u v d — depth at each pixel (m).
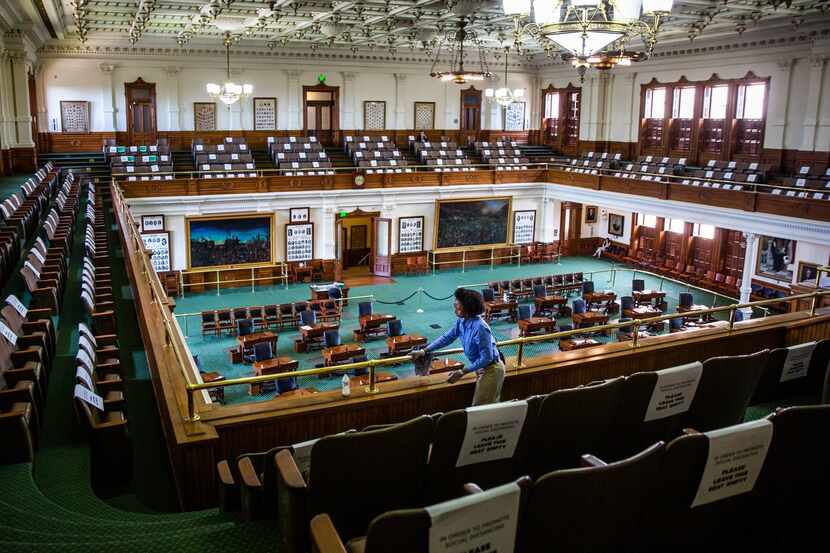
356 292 22.73
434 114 30.34
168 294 22.17
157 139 25.88
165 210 22.20
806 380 6.11
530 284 22.23
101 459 4.81
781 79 21.62
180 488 4.43
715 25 21.16
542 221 28.28
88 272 8.73
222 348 16.97
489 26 21.22
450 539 2.45
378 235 25.48
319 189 24.05
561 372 5.87
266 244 23.86
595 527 2.84
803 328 7.43
